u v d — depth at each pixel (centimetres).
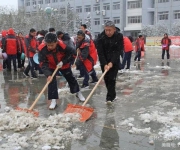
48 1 6228
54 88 508
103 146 342
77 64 704
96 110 495
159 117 439
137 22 5222
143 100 563
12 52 1045
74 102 554
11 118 429
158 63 1346
